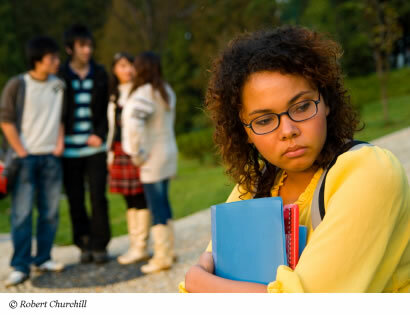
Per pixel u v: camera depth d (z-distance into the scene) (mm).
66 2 24625
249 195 1201
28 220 3633
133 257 3979
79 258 4254
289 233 953
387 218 856
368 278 833
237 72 965
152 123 3482
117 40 18578
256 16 15820
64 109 3846
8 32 23656
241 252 970
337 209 872
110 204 7711
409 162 6113
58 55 3660
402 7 24047
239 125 1076
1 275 3885
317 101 936
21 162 3582
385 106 12570
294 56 917
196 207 6461
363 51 23438
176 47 20625
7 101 3541
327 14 24312
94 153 3938
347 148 970
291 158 939
